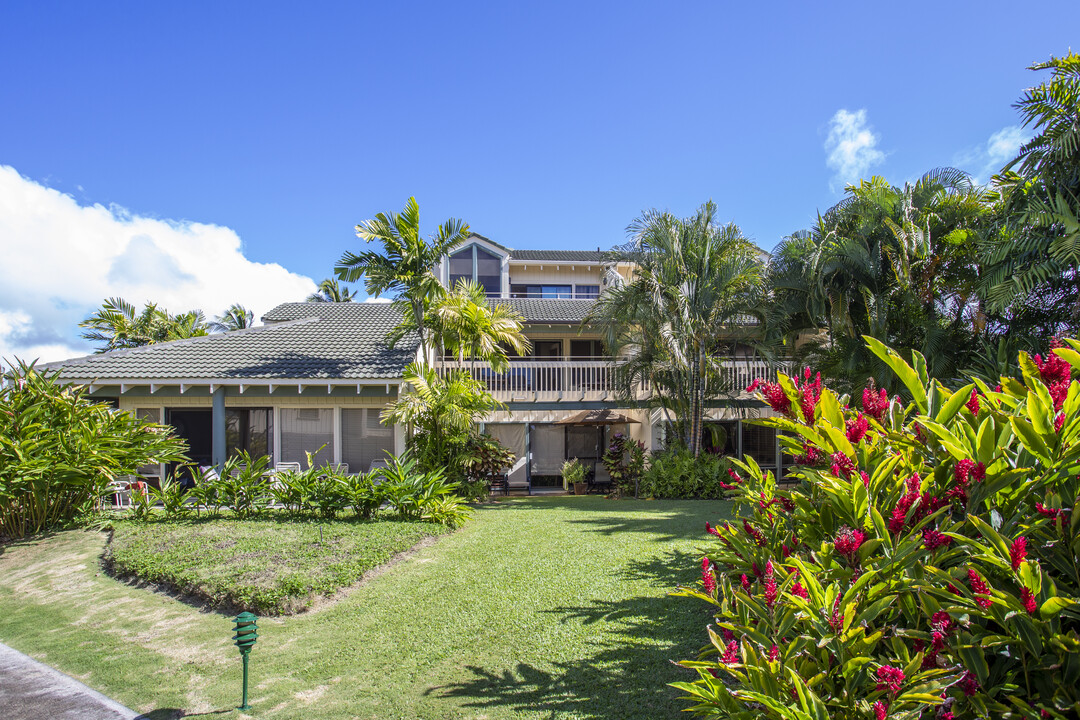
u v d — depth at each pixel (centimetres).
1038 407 285
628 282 1761
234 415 1600
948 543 317
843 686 288
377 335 1903
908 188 1339
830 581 314
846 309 1400
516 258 3000
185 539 927
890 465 333
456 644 562
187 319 2975
